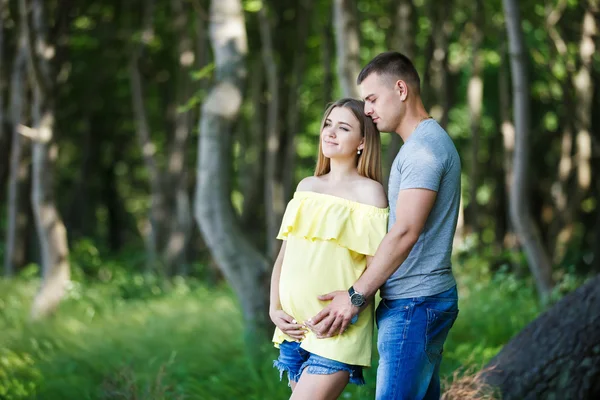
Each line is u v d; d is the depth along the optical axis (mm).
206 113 8922
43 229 11820
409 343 4137
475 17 16375
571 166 20078
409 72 4348
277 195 17734
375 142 4504
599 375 5254
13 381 7371
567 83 14406
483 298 10523
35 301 11758
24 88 13672
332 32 18625
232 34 8977
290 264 4414
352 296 4102
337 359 4215
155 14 19969
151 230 20219
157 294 15336
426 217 4059
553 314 5539
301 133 22984
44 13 11570
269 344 8289
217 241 8852
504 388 5402
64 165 29031
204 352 8633
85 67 21328
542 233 22641
